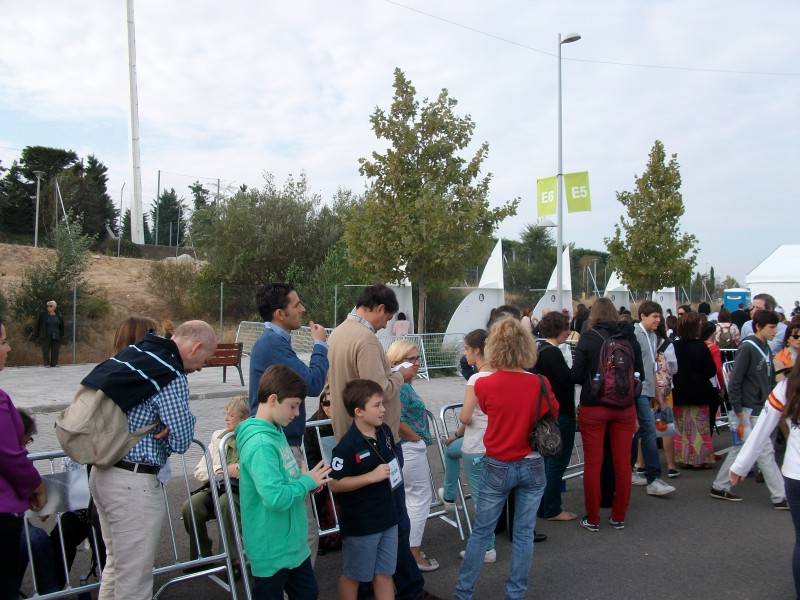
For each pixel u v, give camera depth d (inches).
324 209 1146.7
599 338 211.5
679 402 289.0
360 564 141.6
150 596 126.5
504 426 154.8
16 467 112.3
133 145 1667.1
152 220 2856.8
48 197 1775.3
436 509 233.1
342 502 142.6
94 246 1478.8
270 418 130.6
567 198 632.4
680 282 892.6
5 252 1066.7
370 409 139.9
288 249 1084.5
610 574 181.9
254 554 127.4
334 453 140.7
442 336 653.9
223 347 545.0
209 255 1082.7
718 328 443.5
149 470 125.4
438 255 649.6
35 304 733.3
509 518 212.4
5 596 112.3
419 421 186.4
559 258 657.0
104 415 120.4
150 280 1037.2
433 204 642.2
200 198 2536.9
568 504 250.1
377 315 164.2
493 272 789.2
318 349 159.9
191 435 129.6
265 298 156.6
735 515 232.8
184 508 179.0
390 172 665.0
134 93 1653.5
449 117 673.6
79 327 772.0
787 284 900.0
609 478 241.4
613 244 912.3
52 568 152.0
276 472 124.0
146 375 123.1
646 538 210.2
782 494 237.6
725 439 352.8
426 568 185.6
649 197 888.9
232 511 158.1
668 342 285.7
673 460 282.0
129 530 122.6
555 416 156.3
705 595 168.7
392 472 147.1
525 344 157.2
